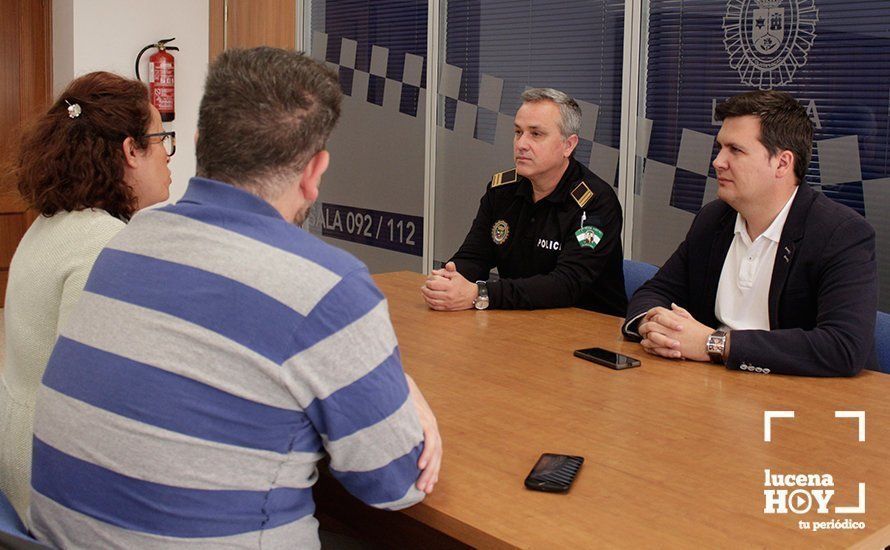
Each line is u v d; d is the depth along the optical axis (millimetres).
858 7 3533
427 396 1772
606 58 4250
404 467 1197
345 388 1103
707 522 1215
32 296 1607
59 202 1653
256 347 1075
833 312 2018
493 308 2635
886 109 3510
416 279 3090
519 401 1748
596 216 2895
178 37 5750
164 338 1087
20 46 5734
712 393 1816
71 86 1724
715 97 3938
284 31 5641
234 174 1166
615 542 1155
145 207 1803
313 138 1182
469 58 4785
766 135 2096
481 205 3193
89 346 1127
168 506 1086
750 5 3801
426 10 4930
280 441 1112
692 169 4027
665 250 4145
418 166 5074
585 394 1800
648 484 1347
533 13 4496
